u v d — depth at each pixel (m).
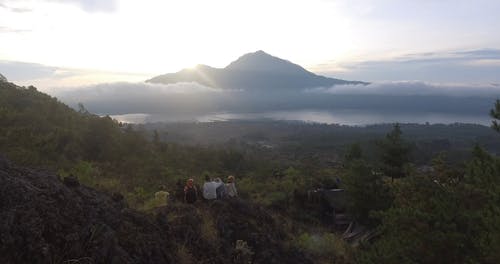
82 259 4.91
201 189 11.41
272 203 21.45
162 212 8.20
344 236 18.38
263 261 8.49
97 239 5.26
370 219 19.14
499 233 6.49
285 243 9.92
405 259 7.37
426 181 9.75
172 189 12.66
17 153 13.16
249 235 9.08
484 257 6.74
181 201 10.73
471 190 8.49
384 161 23.88
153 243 6.34
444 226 7.38
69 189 6.32
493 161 7.89
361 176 19.52
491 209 7.34
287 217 20.00
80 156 17.98
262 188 24.02
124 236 6.04
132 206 9.02
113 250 5.35
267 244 9.08
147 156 21.66
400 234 7.88
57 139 18.00
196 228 8.06
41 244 4.67
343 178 21.00
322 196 23.33
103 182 12.28
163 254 6.42
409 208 8.04
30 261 4.52
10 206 4.90
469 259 6.86
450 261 7.30
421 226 7.43
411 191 10.16
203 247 7.61
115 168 18.30
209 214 9.46
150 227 6.90
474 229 7.55
